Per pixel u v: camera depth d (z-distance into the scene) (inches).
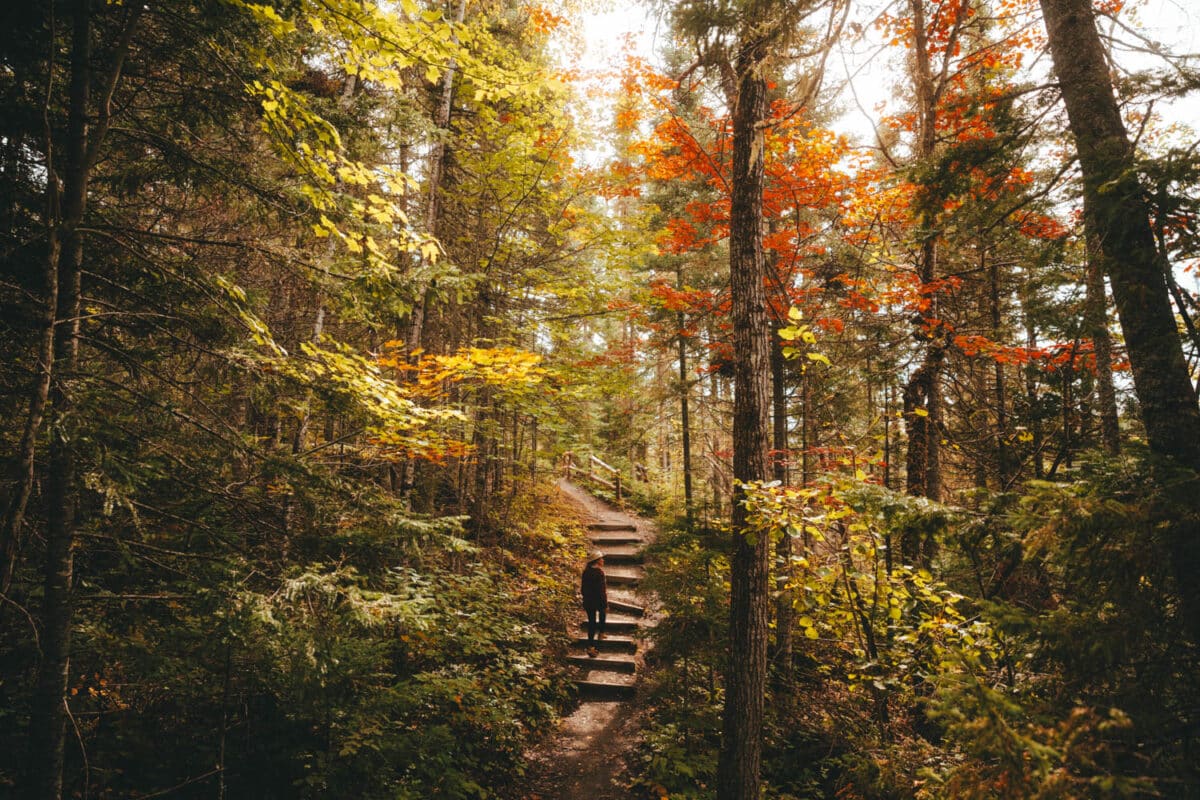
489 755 238.1
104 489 112.6
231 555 147.7
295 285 256.2
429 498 366.3
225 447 147.4
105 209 163.0
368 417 183.6
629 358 430.0
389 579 181.6
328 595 142.8
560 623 379.2
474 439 404.5
